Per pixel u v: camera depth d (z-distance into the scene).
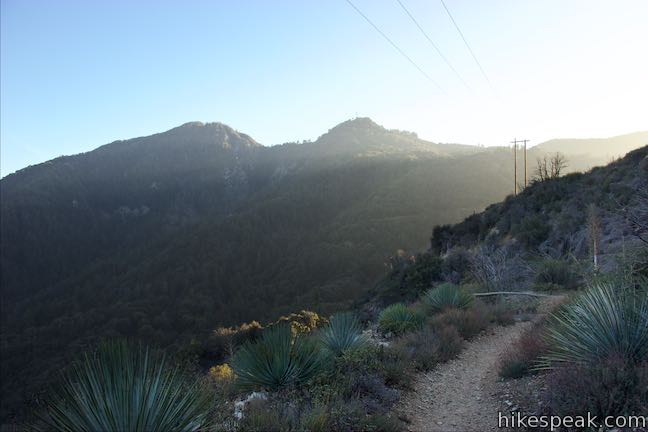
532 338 7.19
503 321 11.45
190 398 4.09
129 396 3.59
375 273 90.44
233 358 7.06
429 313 12.55
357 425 4.96
